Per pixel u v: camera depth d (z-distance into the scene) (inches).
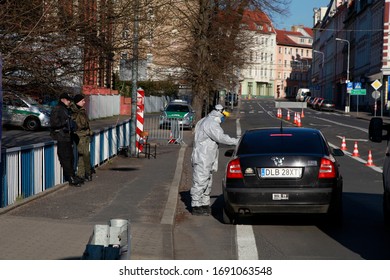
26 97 527.2
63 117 507.5
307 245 347.3
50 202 447.2
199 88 1610.5
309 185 370.9
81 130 558.6
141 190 522.6
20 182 427.8
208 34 1581.0
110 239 225.9
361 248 339.6
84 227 358.6
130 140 839.7
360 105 3122.5
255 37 1753.2
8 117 1176.2
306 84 6368.1
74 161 564.7
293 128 420.8
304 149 384.5
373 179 655.1
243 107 3494.1
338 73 4180.6
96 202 456.4
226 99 3102.9
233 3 1569.9
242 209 377.4
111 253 217.2
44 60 503.8
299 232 383.9
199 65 1579.7
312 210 371.9
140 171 671.8
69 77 530.9
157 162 775.7
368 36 3095.5
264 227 400.5
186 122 1423.5
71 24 502.6
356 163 820.0
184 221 422.6
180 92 2495.1
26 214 394.3
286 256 320.2
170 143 1080.2
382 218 432.8
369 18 3097.9
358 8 3410.4
